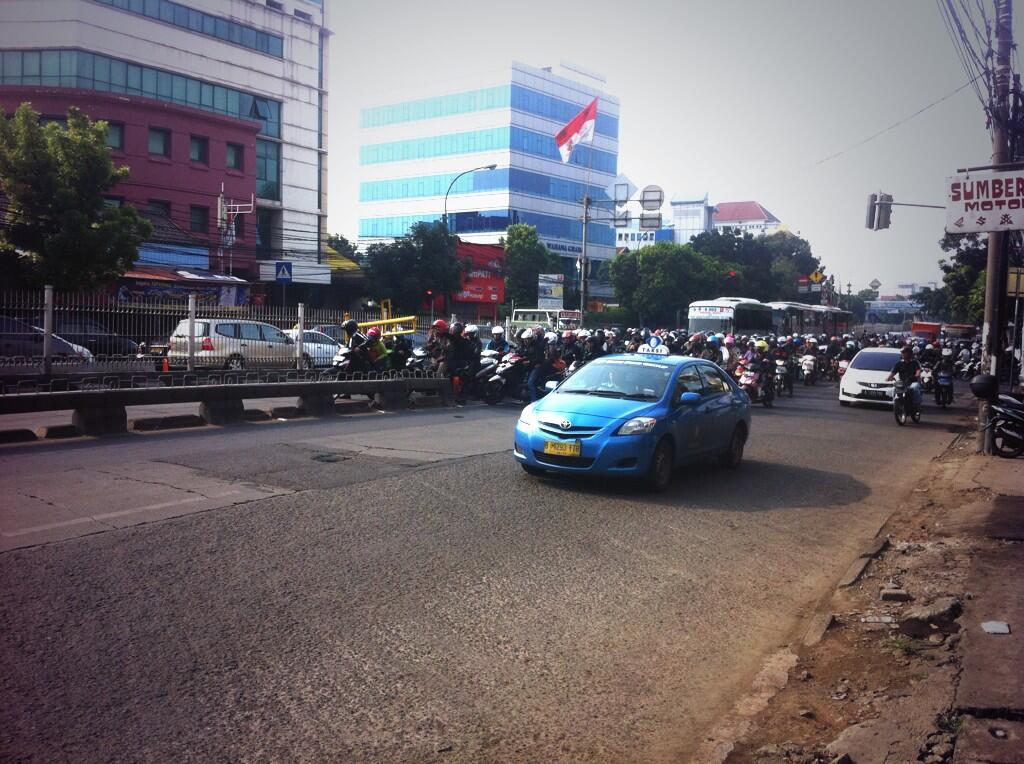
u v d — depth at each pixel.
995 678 4.22
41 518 7.01
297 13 49.50
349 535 6.90
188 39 42.59
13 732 3.62
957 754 3.45
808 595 6.07
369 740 3.71
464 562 6.34
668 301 64.00
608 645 4.95
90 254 25.08
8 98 34.88
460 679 4.38
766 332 42.88
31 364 15.55
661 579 6.23
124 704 3.92
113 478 8.65
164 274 32.91
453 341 18.61
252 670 4.34
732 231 83.50
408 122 78.81
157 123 37.72
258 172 46.84
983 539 7.36
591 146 81.50
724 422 10.54
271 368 21.42
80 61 37.91
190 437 11.81
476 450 11.29
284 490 8.36
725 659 4.85
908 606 5.68
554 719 4.01
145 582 5.56
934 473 11.59
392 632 4.95
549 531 7.35
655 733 3.92
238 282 34.84
